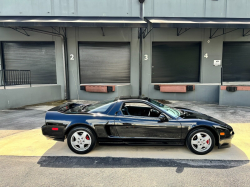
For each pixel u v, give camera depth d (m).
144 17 10.53
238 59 11.66
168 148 4.30
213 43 11.22
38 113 7.79
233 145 4.46
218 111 8.10
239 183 2.91
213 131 3.93
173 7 10.87
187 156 3.87
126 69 11.46
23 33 10.80
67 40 10.94
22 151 4.11
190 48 11.50
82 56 11.31
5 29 10.81
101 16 10.59
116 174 3.18
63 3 10.65
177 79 11.70
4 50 11.29
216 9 11.02
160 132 3.88
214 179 3.02
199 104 9.73
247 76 11.84
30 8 10.69
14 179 3.01
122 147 4.36
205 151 3.88
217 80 11.48
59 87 11.15
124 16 10.77
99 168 3.38
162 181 2.97
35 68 11.48
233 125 6.07
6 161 3.64
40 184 2.88
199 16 11.01
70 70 11.16
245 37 11.22
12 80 10.49
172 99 11.02
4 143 4.57
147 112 4.66
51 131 3.94
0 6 10.70
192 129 3.89
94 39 10.97
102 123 3.88
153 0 10.77
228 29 11.10
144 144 3.96
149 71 11.27
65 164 3.53
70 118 3.93
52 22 8.39
